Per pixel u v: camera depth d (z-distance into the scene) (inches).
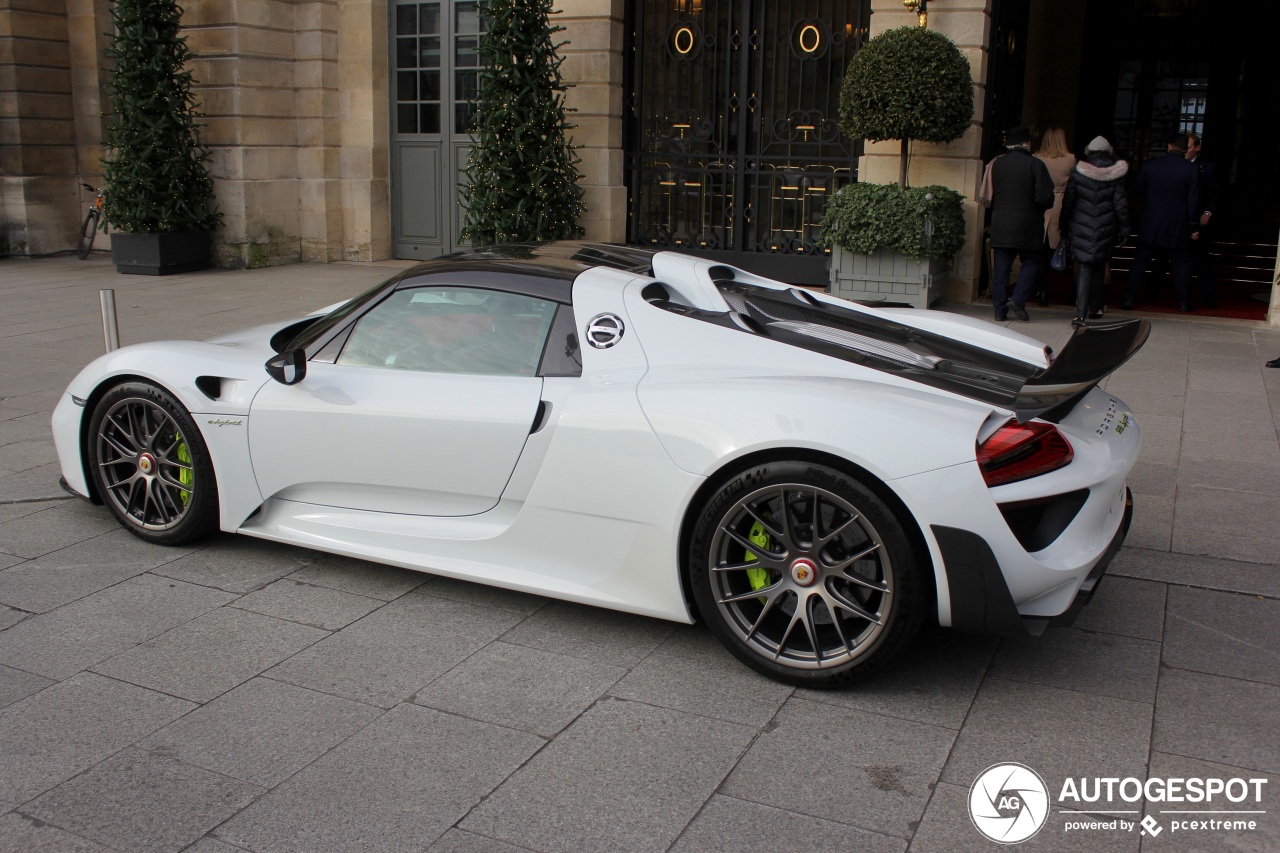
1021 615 126.3
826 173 459.5
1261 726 124.0
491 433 145.8
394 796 108.9
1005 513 121.7
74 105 594.9
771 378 136.9
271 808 106.7
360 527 159.6
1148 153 664.4
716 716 125.4
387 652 140.4
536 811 106.6
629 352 144.6
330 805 107.3
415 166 545.3
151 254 504.7
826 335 150.0
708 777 112.8
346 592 159.3
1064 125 649.6
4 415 259.1
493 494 148.3
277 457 162.9
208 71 518.3
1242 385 293.3
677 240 491.8
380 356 160.1
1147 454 231.0
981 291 441.7
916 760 116.5
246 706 126.2
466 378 151.7
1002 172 374.6
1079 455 129.6
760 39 460.4
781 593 130.7
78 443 179.5
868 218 385.4
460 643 143.3
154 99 498.6
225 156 522.3
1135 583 165.2
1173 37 645.3
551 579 146.3
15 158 572.1
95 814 105.6
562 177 468.8
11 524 185.9
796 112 462.0
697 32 473.1
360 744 118.4
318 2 525.3
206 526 172.2
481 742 119.0
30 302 427.2
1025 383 136.9
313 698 128.3
